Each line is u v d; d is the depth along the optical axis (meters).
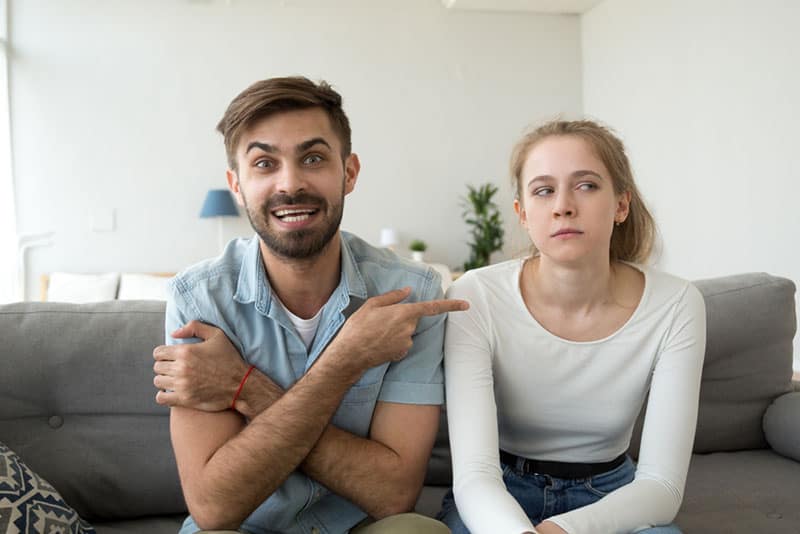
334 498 1.26
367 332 1.13
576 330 1.26
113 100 5.02
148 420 1.46
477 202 5.29
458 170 5.56
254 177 1.17
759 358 1.78
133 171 5.06
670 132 4.62
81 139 4.98
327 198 1.17
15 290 4.84
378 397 1.24
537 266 1.31
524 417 1.29
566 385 1.25
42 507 1.15
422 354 1.24
